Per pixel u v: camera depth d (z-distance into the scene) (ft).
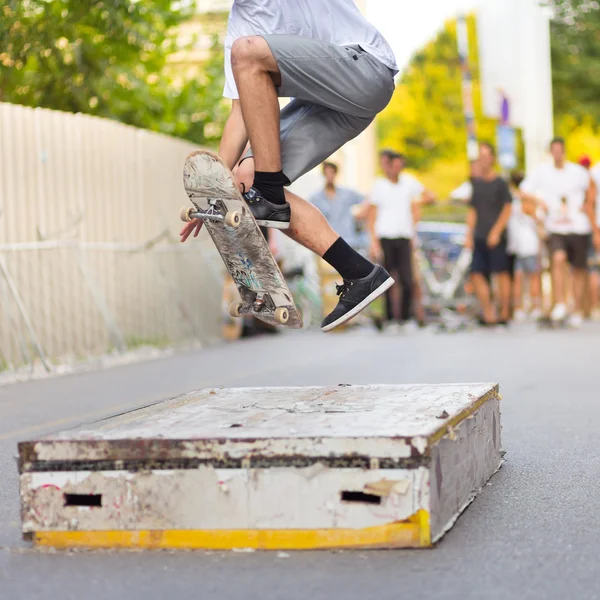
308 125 15.78
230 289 49.96
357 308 16.06
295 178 15.74
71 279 37.24
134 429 12.39
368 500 11.88
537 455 17.76
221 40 58.65
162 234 42.24
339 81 15.17
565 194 52.34
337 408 13.65
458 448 13.15
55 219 36.55
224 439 11.64
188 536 11.84
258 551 11.70
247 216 14.46
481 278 52.39
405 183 52.44
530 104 69.31
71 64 46.85
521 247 59.31
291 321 15.38
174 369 34.78
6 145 33.94
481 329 52.70
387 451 11.45
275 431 11.86
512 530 12.63
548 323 52.39
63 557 11.76
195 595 10.44
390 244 52.54
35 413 24.76
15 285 33.94
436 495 11.93
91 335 38.37
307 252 56.59
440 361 35.40
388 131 162.30
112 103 49.29
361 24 15.75
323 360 37.09
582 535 12.42
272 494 11.66
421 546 11.66
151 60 51.31
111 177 40.57
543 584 10.62
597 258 61.26
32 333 33.04
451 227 61.87
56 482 12.04
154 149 44.32
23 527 12.15
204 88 54.95
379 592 10.38
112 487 11.93
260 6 15.83
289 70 15.03
